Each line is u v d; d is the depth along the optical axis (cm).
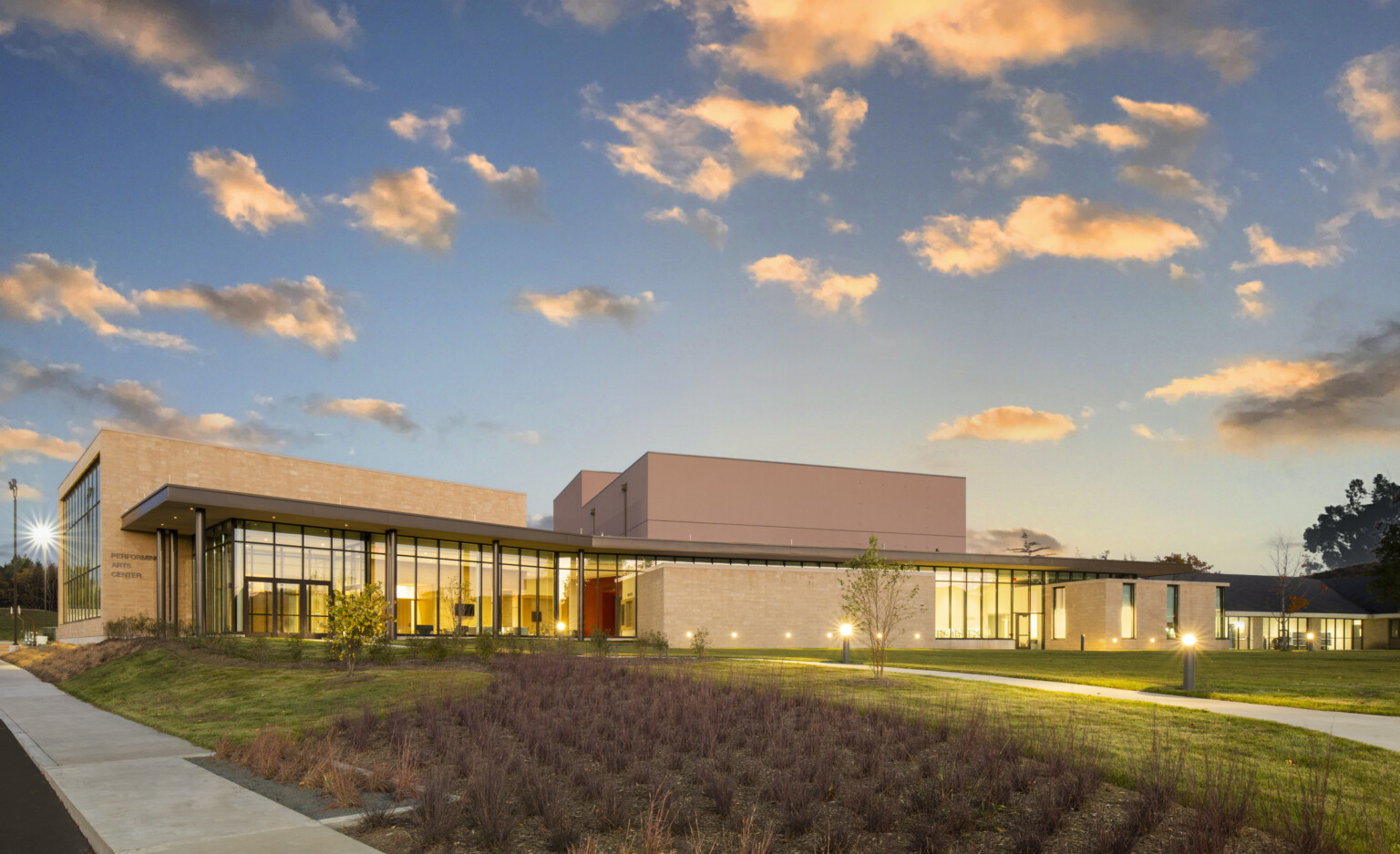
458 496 5156
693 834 769
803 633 4453
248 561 3609
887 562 2102
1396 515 18925
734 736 1161
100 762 1185
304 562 3791
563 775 1016
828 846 714
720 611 4316
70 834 844
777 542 6088
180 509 3331
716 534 5953
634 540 4744
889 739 1113
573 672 1942
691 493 5947
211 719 1599
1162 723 1224
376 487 4725
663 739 1172
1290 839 697
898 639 4756
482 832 763
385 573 4003
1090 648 4941
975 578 5419
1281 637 5875
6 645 6059
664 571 4256
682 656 2805
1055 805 780
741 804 867
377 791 964
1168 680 2012
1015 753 980
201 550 3247
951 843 732
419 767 1084
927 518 6538
